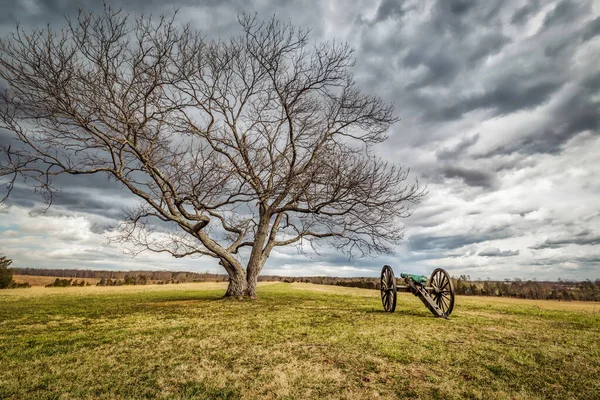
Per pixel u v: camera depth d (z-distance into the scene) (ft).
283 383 13.57
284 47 48.65
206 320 29.96
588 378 14.79
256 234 54.85
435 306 34.06
